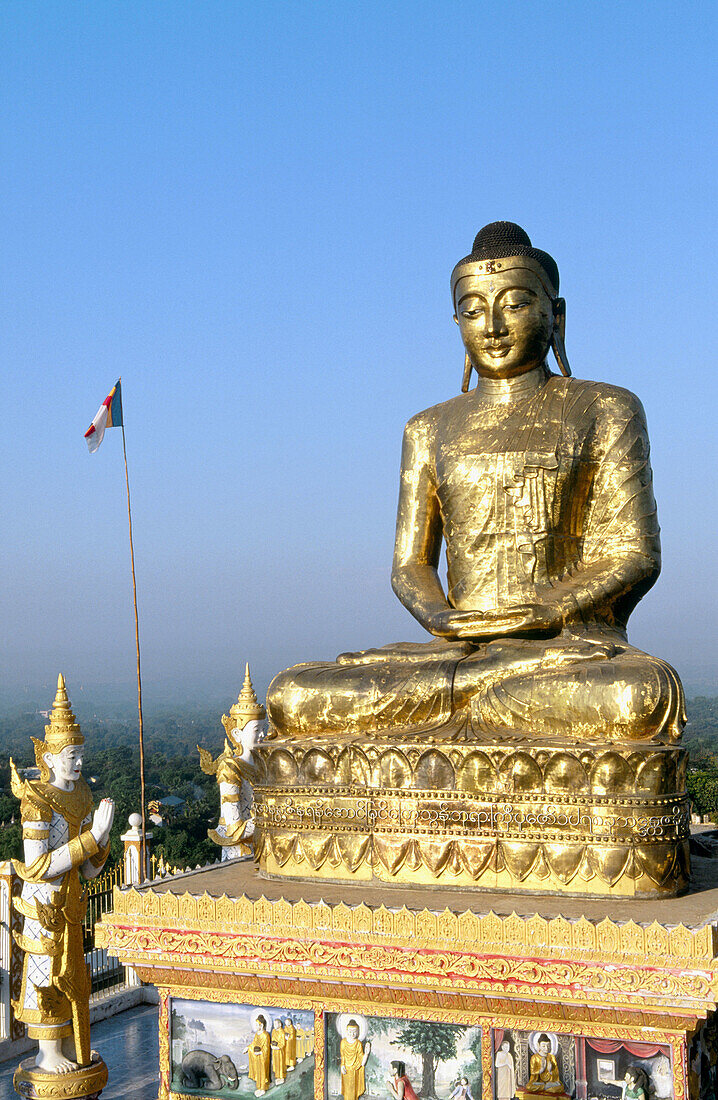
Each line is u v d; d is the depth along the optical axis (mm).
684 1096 7723
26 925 10352
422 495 12164
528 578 11125
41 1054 10289
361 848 9625
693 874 10336
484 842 9219
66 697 10742
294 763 9992
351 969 8516
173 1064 9242
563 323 12117
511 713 9656
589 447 11289
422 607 11398
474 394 12117
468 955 8164
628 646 10383
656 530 11281
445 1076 8398
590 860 8930
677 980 7562
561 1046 8109
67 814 10469
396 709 10094
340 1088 8703
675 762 9039
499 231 11781
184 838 40500
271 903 8836
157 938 9180
